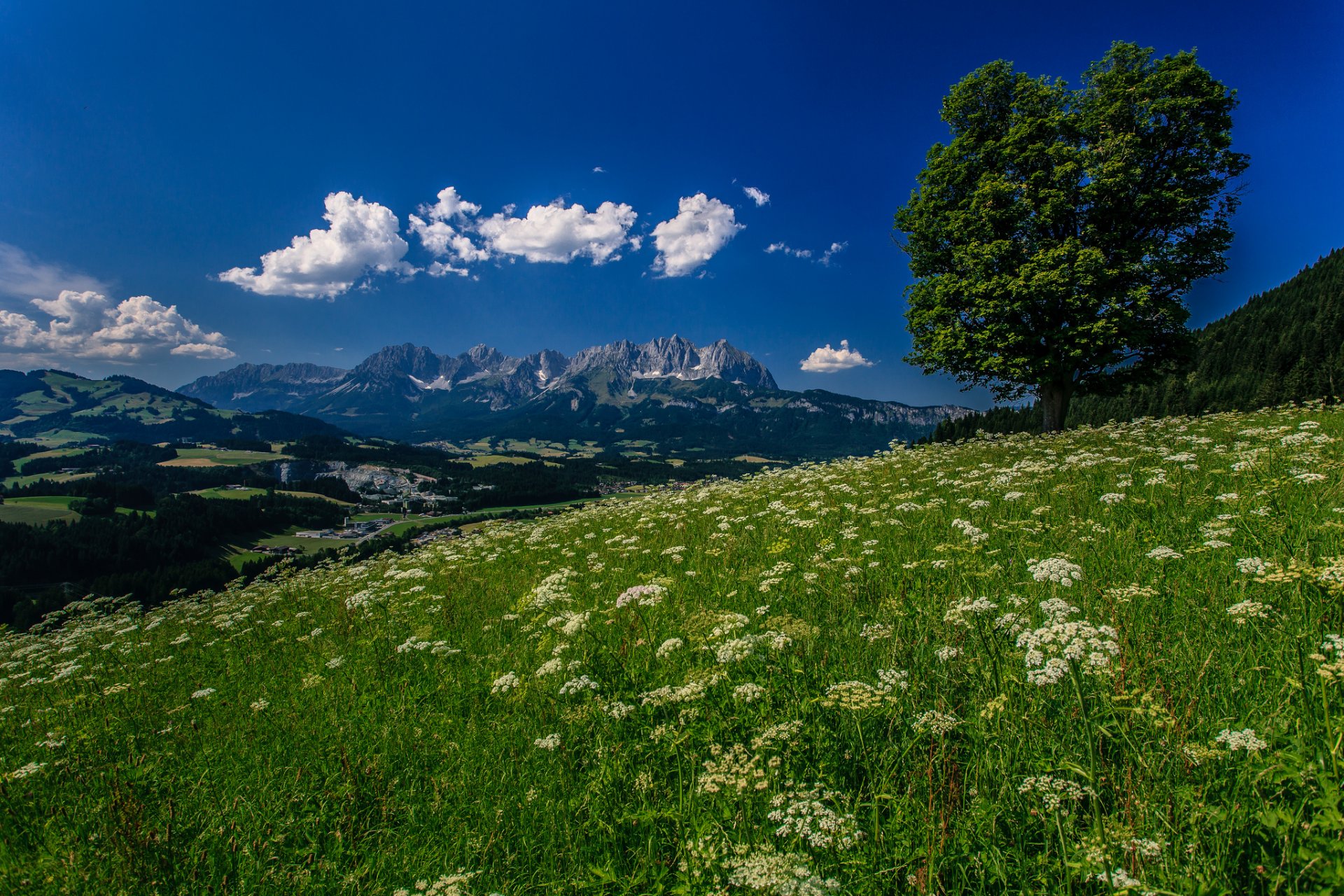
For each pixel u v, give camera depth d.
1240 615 4.50
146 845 4.33
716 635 5.38
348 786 4.85
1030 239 25.28
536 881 3.86
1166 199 22.91
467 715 6.07
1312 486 8.00
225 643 11.37
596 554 12.33
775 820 3.73
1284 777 2.90
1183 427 18.73
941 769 3.74
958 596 6.17
